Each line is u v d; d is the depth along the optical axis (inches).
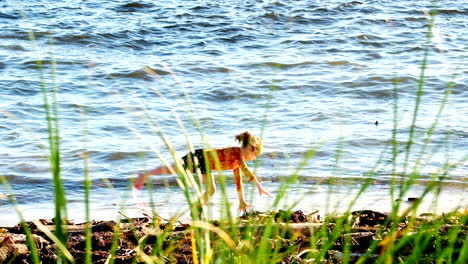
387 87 821.9
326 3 1409.9
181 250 272.4
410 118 674.8
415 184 451.8
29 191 471.2
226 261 185.0
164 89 828.0
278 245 192.9
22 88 815.7
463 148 554.9
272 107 738.8
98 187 481.7
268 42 1133.7
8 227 353.4
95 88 832.3
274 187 449.4
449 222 256.5
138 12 1354.6
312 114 705.0
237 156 343.0
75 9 1357.0
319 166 513.3
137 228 314.7
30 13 1306.6
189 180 176.4
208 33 1192.8
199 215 177.9
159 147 584.1
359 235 270.2
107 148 580.1
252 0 1450.5
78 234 315.0
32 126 652.1
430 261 220.2
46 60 974.4
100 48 1094.4
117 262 269.3
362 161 528.4
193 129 649.0
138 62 979.3
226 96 795.4
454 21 1289.4
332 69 936.3
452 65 935.0
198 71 931.3
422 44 1094.4
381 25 1258.6
